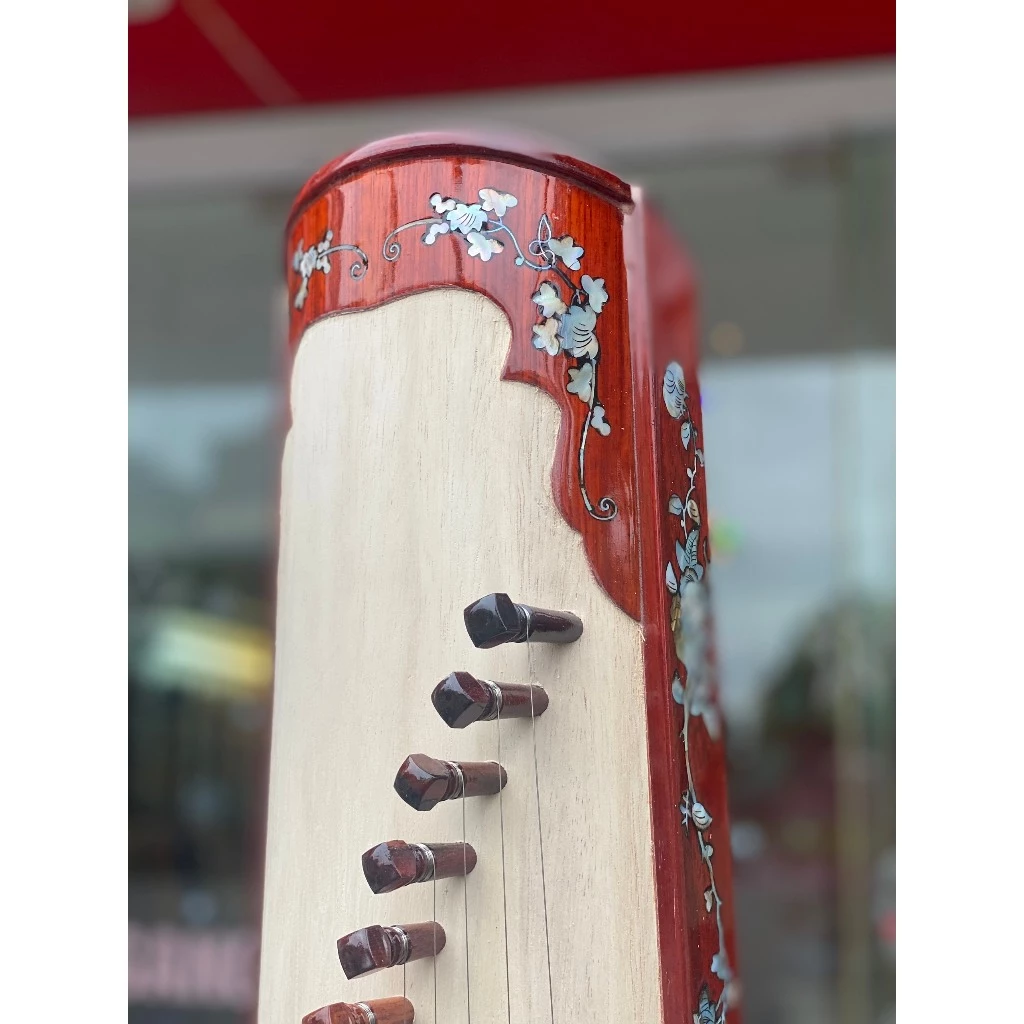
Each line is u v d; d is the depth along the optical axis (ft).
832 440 8.57
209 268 9.09
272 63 6.81
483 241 2.43
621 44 6.63
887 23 6.35
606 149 7.93
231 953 8.36
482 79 7.11
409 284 2.46
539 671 2.32
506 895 2.27
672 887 2.29
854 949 8.59
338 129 7.86
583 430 2.39
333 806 2.40
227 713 8.95
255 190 8.63
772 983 8.70
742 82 7.30
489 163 2.46
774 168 8.13
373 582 2.42
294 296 2.68
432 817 2.33
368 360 2.48
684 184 8.29
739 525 8.70
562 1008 2.23
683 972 2.27
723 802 3.31
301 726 2.47
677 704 2.45
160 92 7.25
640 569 2.39
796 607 8.66
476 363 2.40
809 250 8.46
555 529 2.35
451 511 2.38
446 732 2.34
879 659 8.54
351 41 6.51
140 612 9.10
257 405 9.09
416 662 2.37
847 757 8.63
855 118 7.52
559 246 2.44
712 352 8.69
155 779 8.93
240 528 9.09
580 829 2.28
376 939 2.10
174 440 9.19
